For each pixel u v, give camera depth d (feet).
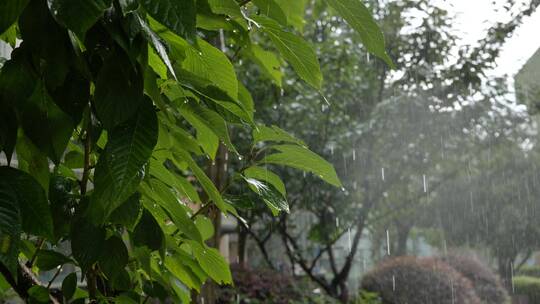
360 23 3.41
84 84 2.78
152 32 2.80
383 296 33.27
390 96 29.48
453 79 28.99
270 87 25.59
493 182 31.17
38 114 2.84
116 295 3.95
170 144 3.42
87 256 3.08
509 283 34.60
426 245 39.78
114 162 2.66
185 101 3.16
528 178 30.60
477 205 31.89
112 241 3.15
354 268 36.55
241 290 28.17
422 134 29.43
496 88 29.30
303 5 4.74
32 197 2.74
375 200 30.42
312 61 3.57
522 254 34.35
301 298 29.37
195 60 3.41
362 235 35.01
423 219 32.73
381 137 29.45
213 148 3.68
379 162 29.68
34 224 2.73
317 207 29.86
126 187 2.64
